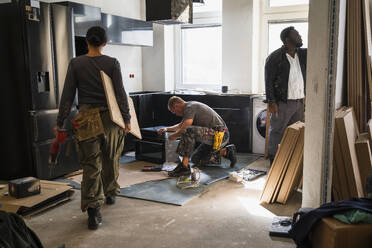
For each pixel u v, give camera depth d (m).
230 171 4.45
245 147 5.38
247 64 5.59
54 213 3.19
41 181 3.66
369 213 1.76
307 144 2.68
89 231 2.84
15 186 3.17
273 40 5.72
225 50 5.72
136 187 3.83
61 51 4.15
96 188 2.90
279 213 3.15
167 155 4.73
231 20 5.61
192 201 3.45
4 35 3.91
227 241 2.64
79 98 2.99
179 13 4.59
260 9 5.67
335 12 2.34
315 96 2.53
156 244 2.61
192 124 4.36
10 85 3.97
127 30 5.48
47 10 3.97
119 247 2.58
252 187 3.85
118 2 5.90
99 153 2.93
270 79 4.29
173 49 6.50
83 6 4.53
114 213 3.18
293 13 5.48
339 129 2.84
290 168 3.33
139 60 6.45
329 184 2.49
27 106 3.91
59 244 2.63
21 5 3.77
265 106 5.21
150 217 3.09
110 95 2.89
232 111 5.36
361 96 3.49
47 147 4.07
